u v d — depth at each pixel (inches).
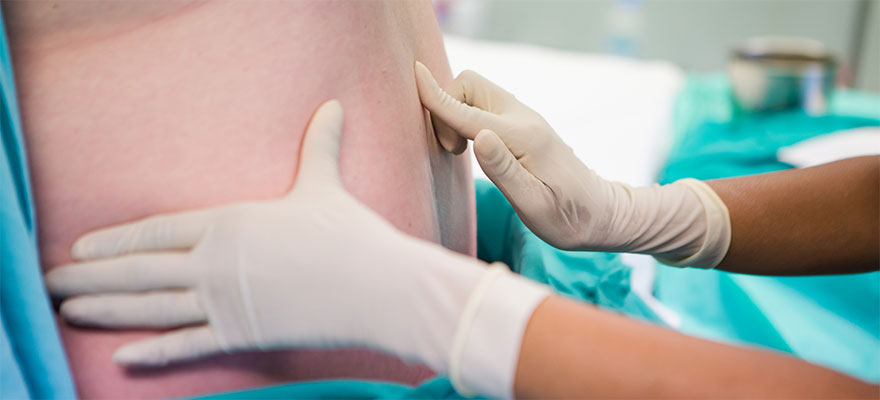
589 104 75.2
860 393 17.1
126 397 22.7
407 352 20.2
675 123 77.3
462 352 19.1
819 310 41.2
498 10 112.0
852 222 30.5
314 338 21.3
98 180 21.7
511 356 18.6
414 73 27.0
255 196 22.9
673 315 39.1
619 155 64.3
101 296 21.8
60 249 22.3
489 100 30.8
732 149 60.4
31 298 19.1
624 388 17.7
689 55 108.9
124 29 21.1
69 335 22.4
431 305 19.9
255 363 23.1
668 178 59.2
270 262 21.2
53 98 21.2
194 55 21.7
